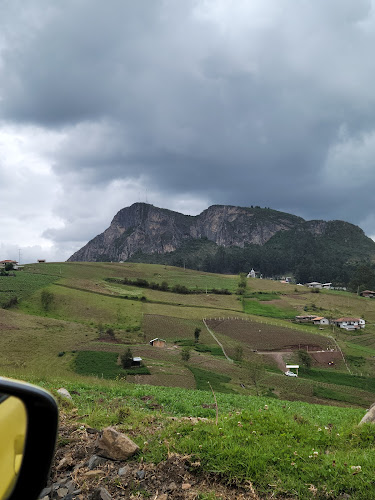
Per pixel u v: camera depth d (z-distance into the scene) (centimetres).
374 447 752
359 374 8794
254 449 642
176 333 10950
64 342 8294
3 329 8531
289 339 11062
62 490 555
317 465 609
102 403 1462
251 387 6325
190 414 1530
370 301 18888
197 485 567
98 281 16950
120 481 571
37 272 17175
